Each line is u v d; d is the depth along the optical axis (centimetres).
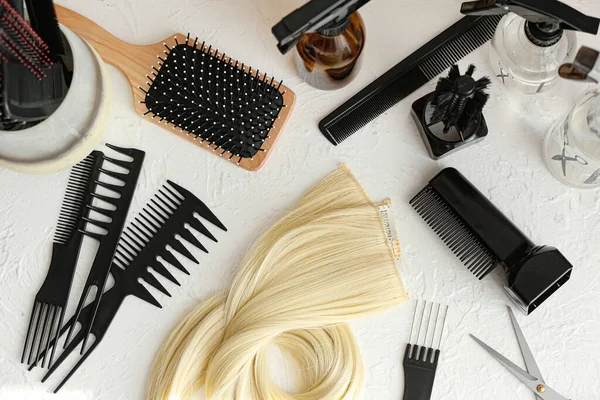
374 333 89
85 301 89
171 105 86
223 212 91
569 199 89
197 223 90
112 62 89
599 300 88
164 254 89
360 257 88
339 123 89
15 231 90
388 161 90
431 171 90
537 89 89
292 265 88
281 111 89
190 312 89
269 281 88
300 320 86
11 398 89
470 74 77
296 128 91
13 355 89
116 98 91
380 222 89
